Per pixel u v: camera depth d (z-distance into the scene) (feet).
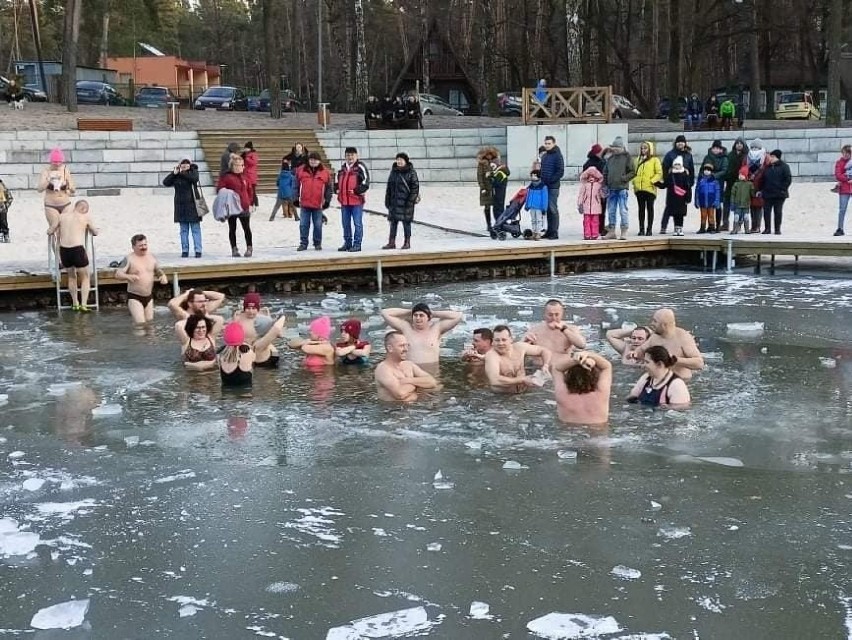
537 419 26.17
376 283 51.42
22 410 27.68
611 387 29.07
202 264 47.62
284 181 70.69
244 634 15.12
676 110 121.90
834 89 101.30
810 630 14.99
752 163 62.08
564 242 56.24
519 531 18.78
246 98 146.41
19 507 20.34
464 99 178.09
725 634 14.90
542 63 163.73
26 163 85.10
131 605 16.08
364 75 151.43
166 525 19.33
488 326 39.17
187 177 50.65
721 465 22.35
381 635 15.01
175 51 287.28
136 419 26.68
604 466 22.36
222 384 30.35
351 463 22.84
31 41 259.19
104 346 36.29
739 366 31.99
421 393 29.01
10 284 44.55
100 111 111.86
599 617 15.43
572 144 90.07
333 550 18.07
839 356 33.37
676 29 121.90
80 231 43.68
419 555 17.80
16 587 16.76
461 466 22.52
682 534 18.49
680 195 59.21
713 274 54.75
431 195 86.79
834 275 53.67
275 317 41.73
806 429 25.04
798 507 19.80
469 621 15.39
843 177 57.62
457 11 188.85
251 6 266.57
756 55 140.97
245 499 20.66
